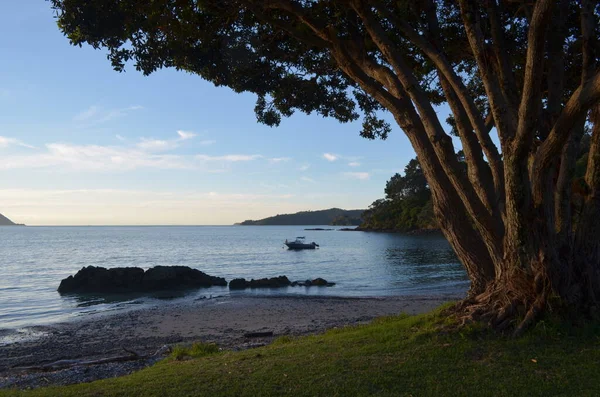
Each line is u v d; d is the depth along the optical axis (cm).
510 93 807
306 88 1259
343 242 9512
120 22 870
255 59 1152
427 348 677
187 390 573
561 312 712
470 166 815
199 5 863
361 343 759
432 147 837
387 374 585
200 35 952
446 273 3559
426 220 11844
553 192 764
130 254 6250
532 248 727
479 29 759
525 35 1032
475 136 818
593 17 752
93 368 980
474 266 826
